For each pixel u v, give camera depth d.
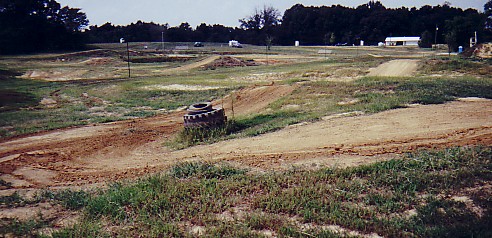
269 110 17.95
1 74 45.94
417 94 16.06
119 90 30.44
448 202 6.27
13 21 78.94
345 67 32.41
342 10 113.06
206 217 6.43
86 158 12.49
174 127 17.80
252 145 11.55
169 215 6.60
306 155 9.66
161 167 10.23
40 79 44.28
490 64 27.42
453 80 20.83
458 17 59.88
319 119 13.80
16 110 24.22
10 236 6.21
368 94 17.62
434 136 10.34
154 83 33.28
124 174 9.95
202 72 44.44
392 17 105.88
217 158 10.38
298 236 5.73
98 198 7.41
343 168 8.17
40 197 7.94
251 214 6.47
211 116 14.25
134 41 114.00
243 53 75.31
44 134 17.17
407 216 6.12
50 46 82.56
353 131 11.66
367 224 5.91
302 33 115.81
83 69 52.59
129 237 6.01
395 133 10.98
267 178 7.88
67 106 25.42
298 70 35.03
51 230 6.41
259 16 133.12
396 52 66.25
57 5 87.50
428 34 84.62
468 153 8.24
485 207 6.11
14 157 12.77
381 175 7.50
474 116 12.27
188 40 120.44
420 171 7.55
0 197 7.95
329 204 6.59
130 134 16.39
